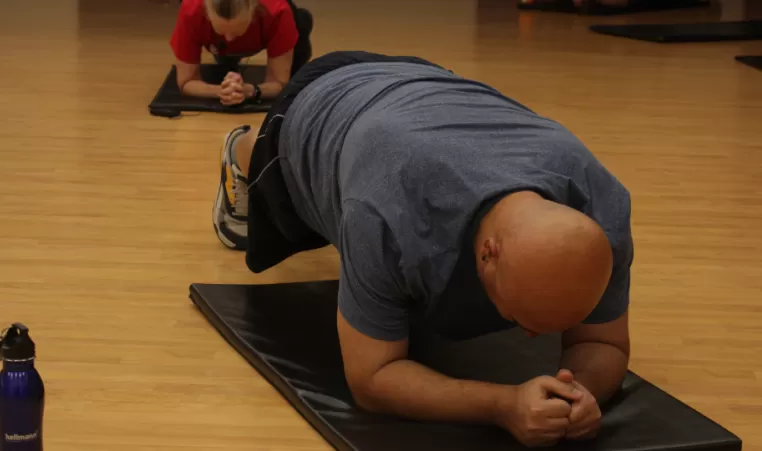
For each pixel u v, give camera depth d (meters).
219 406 1.92
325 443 1.80
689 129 4.02
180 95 4.14
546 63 5.22
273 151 2.16
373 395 1.77
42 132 3.65
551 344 2.08
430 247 1.63
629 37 5.94
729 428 1.91
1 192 3.02
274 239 2.34
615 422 1.78
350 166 1.76
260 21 4.04
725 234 2.89
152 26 5.93
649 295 2.47
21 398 1.46
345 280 1.73
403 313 1.74
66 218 2.84
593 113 4.23
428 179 1.65
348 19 6.47
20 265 2.52
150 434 1.82
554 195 1.63
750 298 2.47
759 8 7.08
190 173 3.28
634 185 3.30
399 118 1.76
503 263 1.50
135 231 2.77
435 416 1.74
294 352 2.06
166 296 2.39
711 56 5.50
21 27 5.72
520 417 1.66
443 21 6.51
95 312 2.29
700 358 2.17
